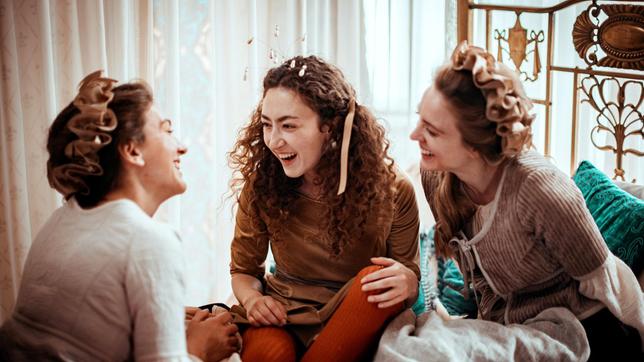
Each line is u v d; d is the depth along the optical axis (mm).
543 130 2838
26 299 1355
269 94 1732
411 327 1710
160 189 1482
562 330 1694
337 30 2852
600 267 1675
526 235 1715
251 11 2631
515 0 2781
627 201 1985
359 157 1784
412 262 1901
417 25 2965
